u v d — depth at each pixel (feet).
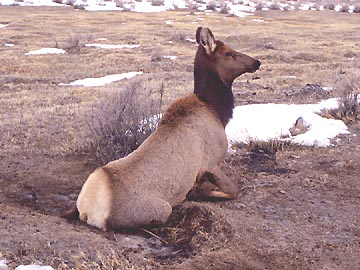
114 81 49.88
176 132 22.11
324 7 144.46
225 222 21.56
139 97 31.22
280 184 24.84
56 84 49.52
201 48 23.18
